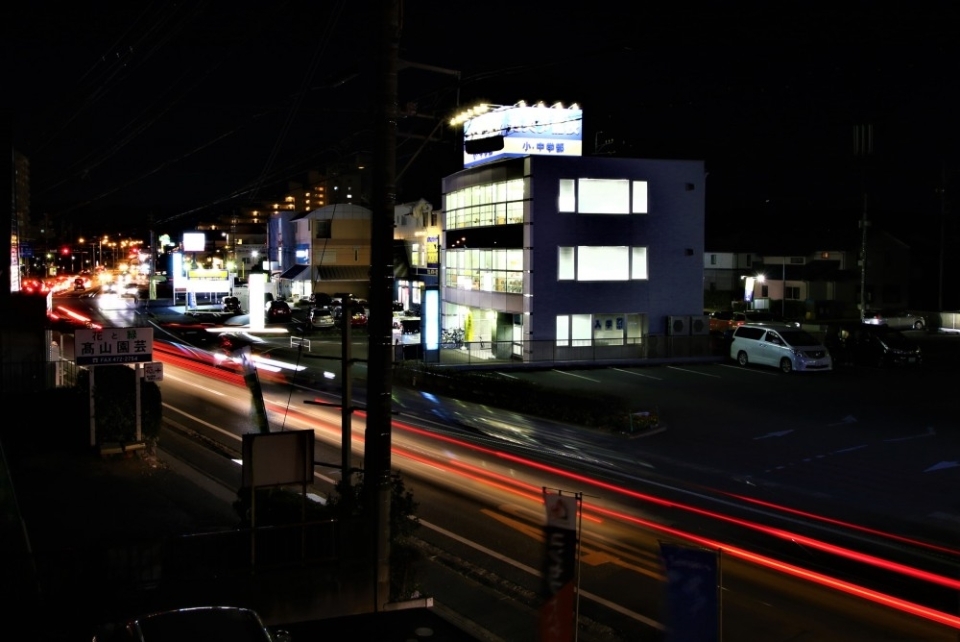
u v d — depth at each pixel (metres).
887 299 63.00
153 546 9.46
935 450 19.16
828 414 23.64
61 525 12.48
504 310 37.31
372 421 9.74
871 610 10.03
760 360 33.28
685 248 37.03
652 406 24.88
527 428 21.84
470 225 41.31
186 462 17.61
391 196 9.63
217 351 41.03
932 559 11.98
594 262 35.91
